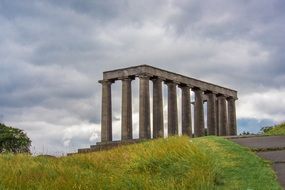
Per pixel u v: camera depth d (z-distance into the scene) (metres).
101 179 20.78
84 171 23.34
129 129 82.12
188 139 26.06
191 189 18.22
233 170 20.23
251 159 21.64
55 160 28.14
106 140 83.81
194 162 20.97
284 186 18.20
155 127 82.50
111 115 85.56
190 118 89.31
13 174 21.20
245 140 28.45
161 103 83.12
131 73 82.50
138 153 24.45
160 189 18.52
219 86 99.12
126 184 19.91
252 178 19.12
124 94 82.81
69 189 19.12
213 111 96.56
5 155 29.44
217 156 22.27
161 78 83.88
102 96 85.38
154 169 22.06
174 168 21.20
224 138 28.45
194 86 91.38
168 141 25.17
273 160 21.94
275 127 39.28
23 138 91.19
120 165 24.81
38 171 22.56
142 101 80.69
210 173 19.25
